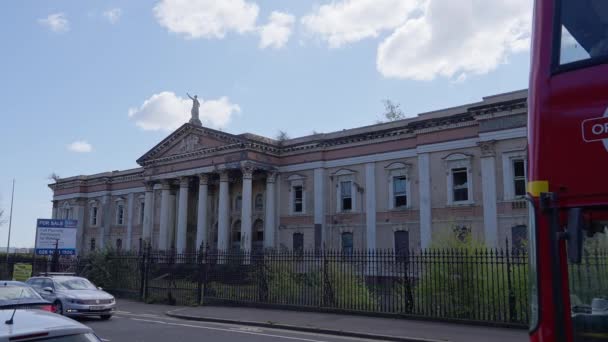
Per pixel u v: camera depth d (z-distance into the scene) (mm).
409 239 34250
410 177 34844
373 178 36750
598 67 4738
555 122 4836
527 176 5074
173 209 50031
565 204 4637
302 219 40000
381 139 36625
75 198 59875
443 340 13469
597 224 4617
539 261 4719
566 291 4586
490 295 16578
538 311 4672
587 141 4633
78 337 4781
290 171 41438
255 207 44094
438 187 32656
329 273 20297
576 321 4543
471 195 31078
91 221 58719
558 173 4723
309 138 40469
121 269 28656
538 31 5250
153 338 13922
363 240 36531
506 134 29375
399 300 18828
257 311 20422
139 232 53625
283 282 21531
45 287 19062
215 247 47156
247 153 39875
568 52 4957
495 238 29078
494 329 15102
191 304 23219
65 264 32094
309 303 20656
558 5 5148
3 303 12641
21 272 31078
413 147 34969
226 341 13430
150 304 24609
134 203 55062
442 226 32000
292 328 16250
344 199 38469
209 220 48000
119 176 56844
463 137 31906
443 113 32719
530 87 5199
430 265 17812
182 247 44031
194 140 44531
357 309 18875
